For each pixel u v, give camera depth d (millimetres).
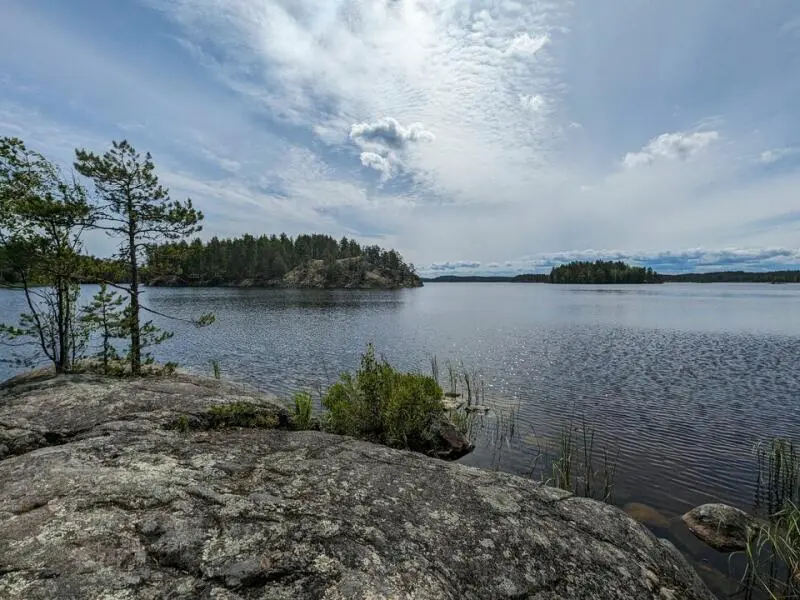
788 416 15969
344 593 2943
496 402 18312
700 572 7203
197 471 4668
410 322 55062
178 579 2887
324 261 183500
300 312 68500
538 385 21438
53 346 10836
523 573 3643
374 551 3482
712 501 9625
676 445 13047
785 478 10125
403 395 11820
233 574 2977
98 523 3406
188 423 6754
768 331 42375
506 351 32156
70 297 11102
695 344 34531
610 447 12938
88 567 2883
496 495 4902
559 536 4297
